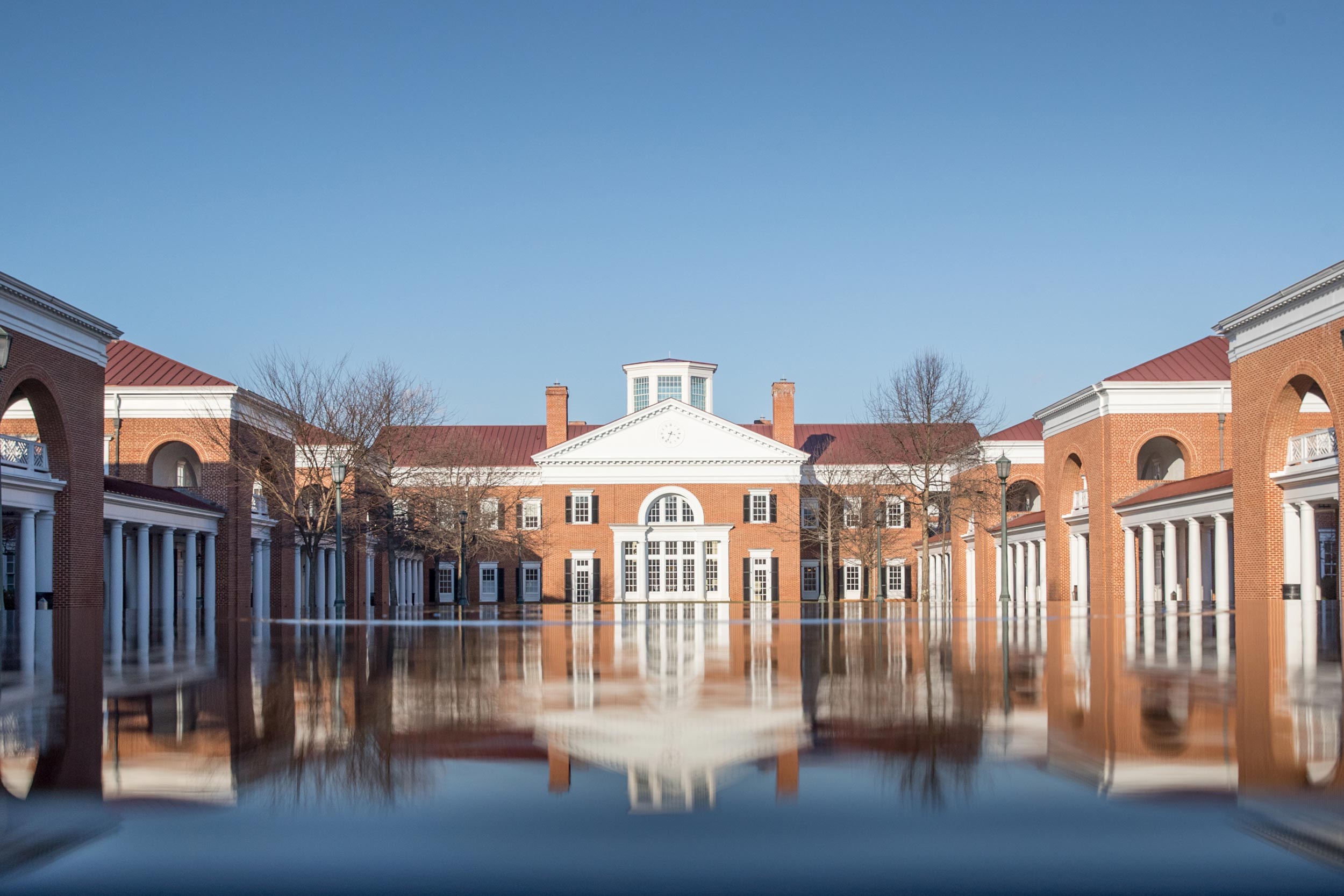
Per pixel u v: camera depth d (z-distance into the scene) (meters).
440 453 71.12
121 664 13.03
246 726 7.37
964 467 54.66
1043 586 57.25
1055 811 4.60
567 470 80.75
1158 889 3.53
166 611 38.75
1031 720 7.34
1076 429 51.94
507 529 79.81
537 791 5.16
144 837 4.30
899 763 5.77
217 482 46.44
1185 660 12.34
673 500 80.81
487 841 4.22
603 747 6.41
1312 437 33.91
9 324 31.09
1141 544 47.72
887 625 24.56
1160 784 5.13
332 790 5.18
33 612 32.44
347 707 8.43
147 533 40.66
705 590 80.19
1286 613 27.19
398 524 58.34
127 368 47.72
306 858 3.99
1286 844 4.06
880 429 84.50
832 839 4.20
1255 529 36.66
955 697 8.77
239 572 47.16
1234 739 6.41
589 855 4.02
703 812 4.67
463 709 8.24
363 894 3.55
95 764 5.88
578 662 13.11
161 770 5.71
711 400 89.19
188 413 46.53
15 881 3.69
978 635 18.97
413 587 76.88
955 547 70.94
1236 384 38.00
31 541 32.69
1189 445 47.38
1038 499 67.62
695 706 8.40
